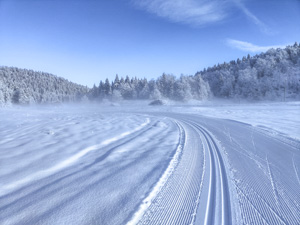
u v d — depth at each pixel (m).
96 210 3.22
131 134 9.90
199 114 21.81
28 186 4.07
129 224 2.88
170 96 68.25
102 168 5.09
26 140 7.95
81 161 5.66
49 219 2.98
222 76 85.75
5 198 3.61
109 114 21.84
